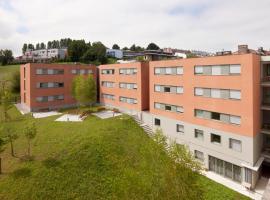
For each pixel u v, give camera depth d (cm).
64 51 15200
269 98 2936
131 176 1564
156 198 1424
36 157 2731
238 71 2723
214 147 3055
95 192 2272
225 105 2888
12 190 2211
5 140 2814
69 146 2947
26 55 15875
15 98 6481
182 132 3550
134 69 4522
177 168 1418
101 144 3047
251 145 2644
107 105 5488
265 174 2955
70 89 5691
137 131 3806
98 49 11931
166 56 5153
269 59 2728
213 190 2570
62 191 2233
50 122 4075
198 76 3203
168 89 3734
